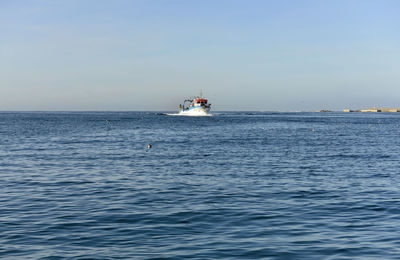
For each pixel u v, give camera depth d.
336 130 118.94
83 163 39.31
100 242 14.55
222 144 64.81
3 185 26.91
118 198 22.62
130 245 14.23
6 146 59.03
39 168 35.53
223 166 37.28
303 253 13.45
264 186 26.59
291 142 69.69
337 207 20.36
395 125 163.38
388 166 37.59
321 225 16.95
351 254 13.36
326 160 42.44
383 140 75.88
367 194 23.83
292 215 18.72
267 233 15.73
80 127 130.88
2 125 142.75
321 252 13.54
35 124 154.75
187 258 12.95
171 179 29.55
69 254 13.27
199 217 18.28
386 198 22.64
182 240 14.81
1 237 15.13
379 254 13.36
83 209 19.84
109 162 40.25
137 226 16.70
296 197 22.89
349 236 15.35
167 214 18.83
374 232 15.91
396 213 19.11
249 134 95.38
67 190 25.14
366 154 49.22
